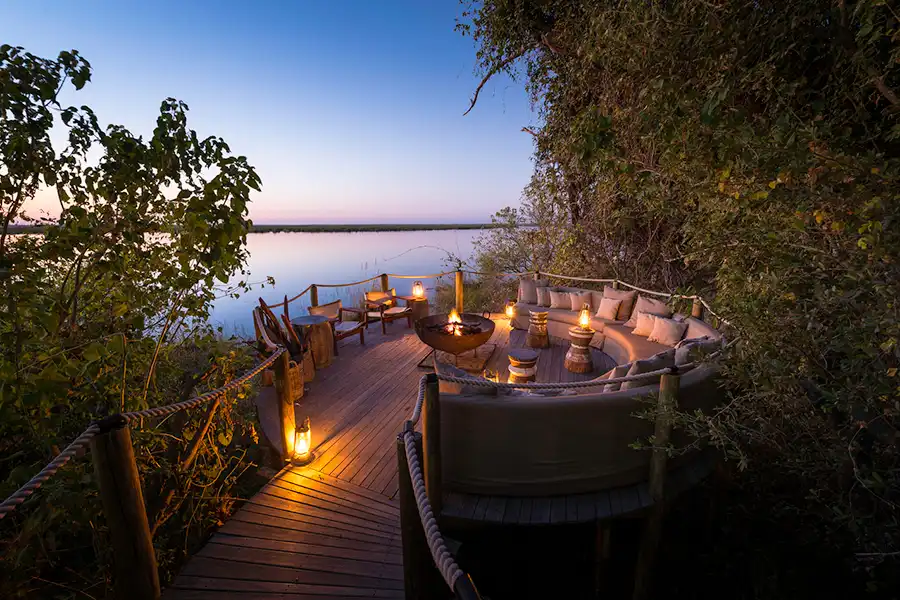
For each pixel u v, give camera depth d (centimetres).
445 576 129
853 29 310
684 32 361
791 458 298
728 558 380
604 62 497
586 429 339
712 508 403
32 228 267
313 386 622
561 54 801
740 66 321
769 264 287
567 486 346
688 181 339
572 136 353
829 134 263
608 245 948
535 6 795
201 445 380
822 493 307
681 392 346
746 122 264
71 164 279
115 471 240
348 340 845
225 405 391
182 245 311
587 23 687
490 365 695
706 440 380
